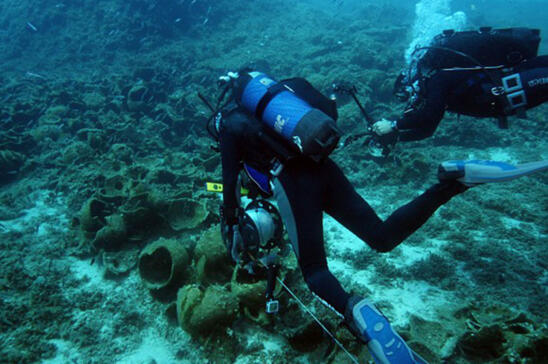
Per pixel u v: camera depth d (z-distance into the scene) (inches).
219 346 156.1
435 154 366.6
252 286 164.2
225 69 695.1
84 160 345.1
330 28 1026.1
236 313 159.3
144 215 227.1
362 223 84.0
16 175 362.6
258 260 100.0
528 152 362.3
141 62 780.6
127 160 343.3
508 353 135.6
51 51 934.4
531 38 117.8
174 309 172.9
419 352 141.1
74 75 760.3
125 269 209.0
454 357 142.9
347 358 143.6
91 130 394.0
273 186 85.7
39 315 175.9
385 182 318.0
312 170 84.4
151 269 197.2
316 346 154.0
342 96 462.3
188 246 207.2
